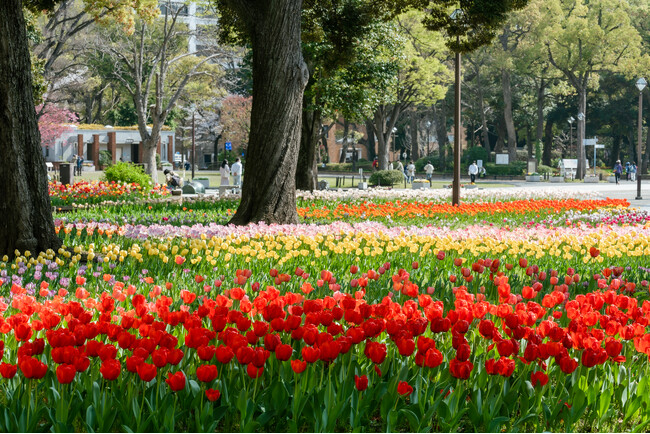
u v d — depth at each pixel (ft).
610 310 15.55
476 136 276.21
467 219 55.83
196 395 11.32
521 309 15.23
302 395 11.43
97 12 95.86
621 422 12.24
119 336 12.05
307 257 29.01
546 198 83.76
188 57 151.64
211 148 270.46
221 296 15.48
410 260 29.63
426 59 146.30
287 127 46.21
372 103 90.22
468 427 11.89
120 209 56.70
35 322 13.50
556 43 182.70
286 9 45.14
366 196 77.10
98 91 207.41
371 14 69.15
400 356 13.71
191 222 49.19
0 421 10.34
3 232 30.60
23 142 30.81
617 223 52.90
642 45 209.36
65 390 10.96
